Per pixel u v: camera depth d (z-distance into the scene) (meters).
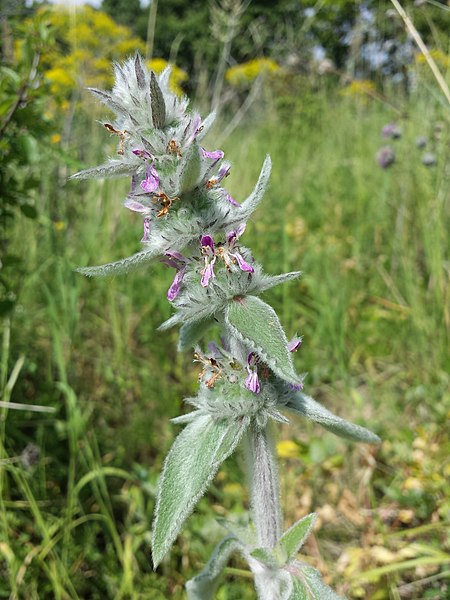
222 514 0.26
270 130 0.69
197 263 0.15
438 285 0.34
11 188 0.29
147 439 0.30
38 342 0.34
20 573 0.22
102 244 0.38
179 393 0.32
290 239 0.44
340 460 0.27
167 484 0.15
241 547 0.17
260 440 0.16
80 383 0.33
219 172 0.15
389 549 0.24
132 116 0.15
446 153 0.35
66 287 0.32
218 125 0.56
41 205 0.36
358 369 0.35
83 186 0.40
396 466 0.27
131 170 0.15
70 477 0.26
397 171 0.45
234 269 0.15
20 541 0.24
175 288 0.15
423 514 0.24
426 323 0.34
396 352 0.36
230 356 0.16
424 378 0.32
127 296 0.36
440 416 0.28
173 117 0.15
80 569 0.24
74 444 0.26
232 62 0.76
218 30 0.50
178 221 0.15
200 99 0.56
